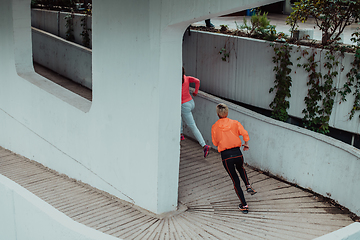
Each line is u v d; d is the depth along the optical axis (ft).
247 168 26.04
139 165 19.54
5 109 31.19
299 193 22.48
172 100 18.04
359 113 24.12
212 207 20.62
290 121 28.22
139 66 18.02
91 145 22.63
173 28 16.69
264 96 29.53
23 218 13.05
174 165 19.21
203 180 23.94
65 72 46.01
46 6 52.65
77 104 23.75
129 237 17.12
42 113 26.66
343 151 20.30
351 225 11.05
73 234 11.04
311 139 21.94
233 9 13.98
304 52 26.00
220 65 32.42
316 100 25.96
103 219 18.97
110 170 21.63
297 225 18.79
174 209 19.99
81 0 51.08
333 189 21.13
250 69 30.09
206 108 29.04
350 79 23.97
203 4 14.74
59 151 25.85
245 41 29.94
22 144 30.17
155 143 18.22
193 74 35.14
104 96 20.63
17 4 27.78
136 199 20.35
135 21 17.62
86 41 44.88
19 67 28.96
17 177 25.77
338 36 27.07
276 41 28.63
